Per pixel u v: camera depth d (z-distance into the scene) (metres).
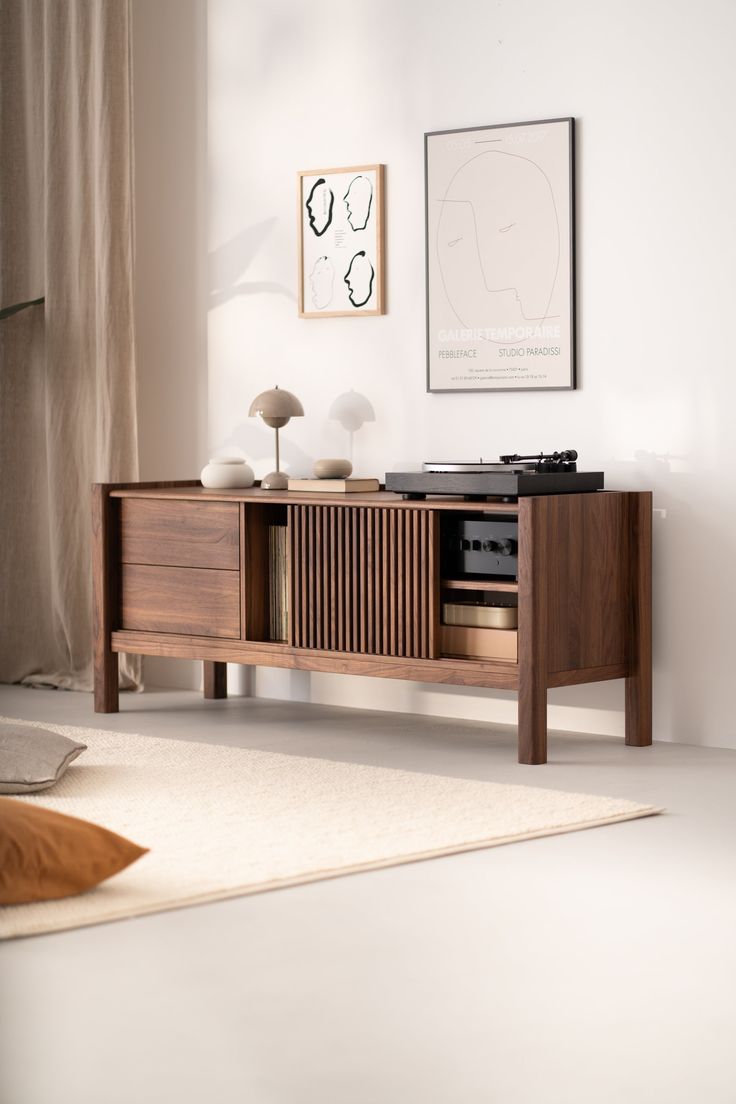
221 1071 1.92
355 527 4.09
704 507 4.07
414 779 3.56
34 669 5.29
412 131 4.56
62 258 5.12
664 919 2.54
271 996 2.19
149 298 5.16
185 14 5.01
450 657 3.98
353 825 3.12
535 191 4.32
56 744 3.55
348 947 2.40
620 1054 1.97
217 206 4.98
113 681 4.61
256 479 4.94
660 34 4.10
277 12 4.82
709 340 4.05
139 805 3.29
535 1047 1.99
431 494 4.04
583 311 4.26
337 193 4.71
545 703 3.80
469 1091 1.85
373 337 4.68
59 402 5.12
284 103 4.82
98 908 2.58
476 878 2.78
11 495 5.28
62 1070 1.92
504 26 4.36
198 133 5.01
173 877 2.75
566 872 2.82
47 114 5.12
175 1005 2.15
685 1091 1.85
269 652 4.27
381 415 4.67
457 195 4.46
